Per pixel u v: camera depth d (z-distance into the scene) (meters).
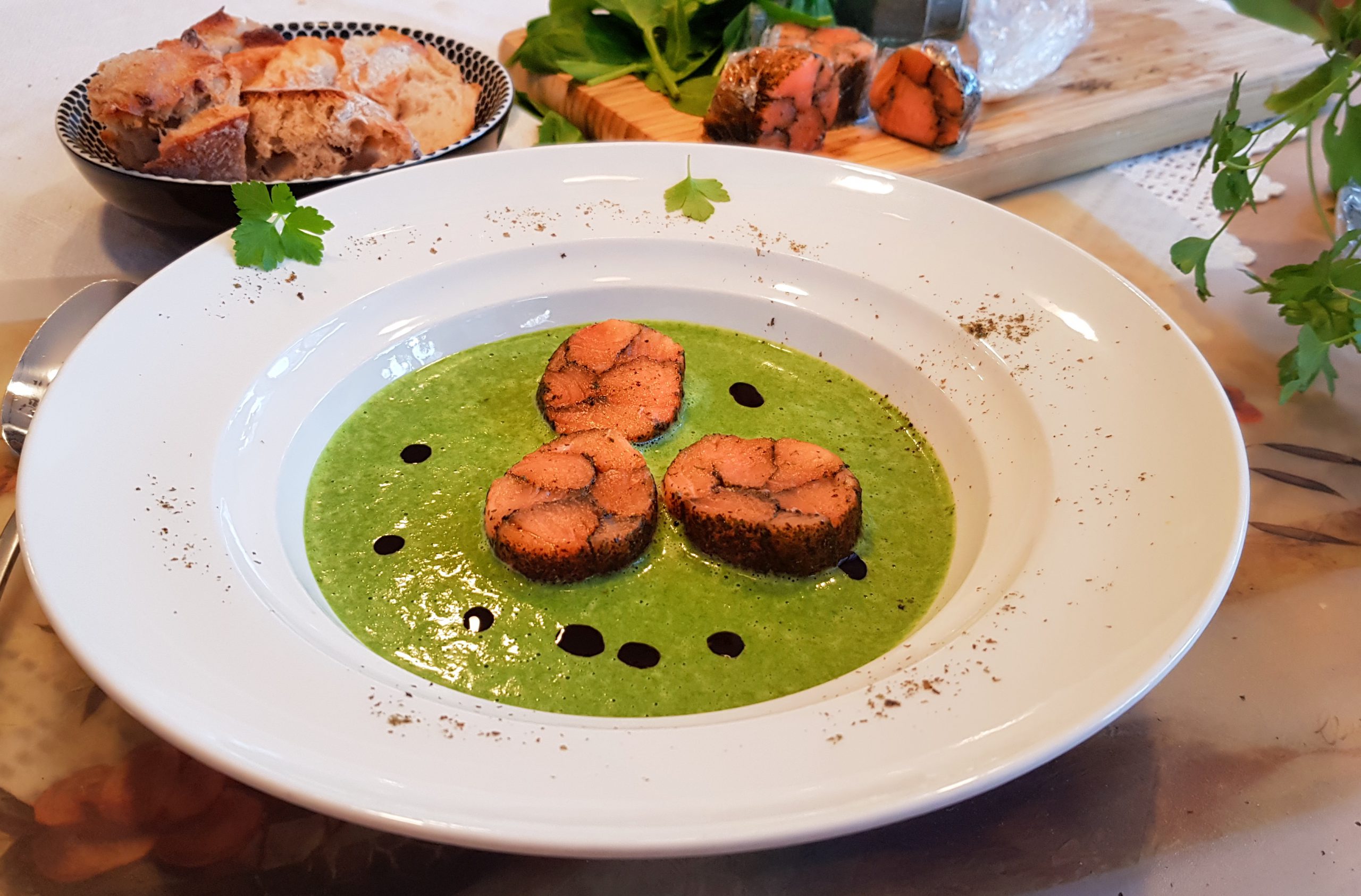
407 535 0.23
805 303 0.28
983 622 0.18
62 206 0.32
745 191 0.30
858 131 0.37
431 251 0.27
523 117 0.41
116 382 0.22
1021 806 0.18
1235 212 0.27
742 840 0.14
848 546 0.22
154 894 0.16
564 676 0.20
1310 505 0.24
